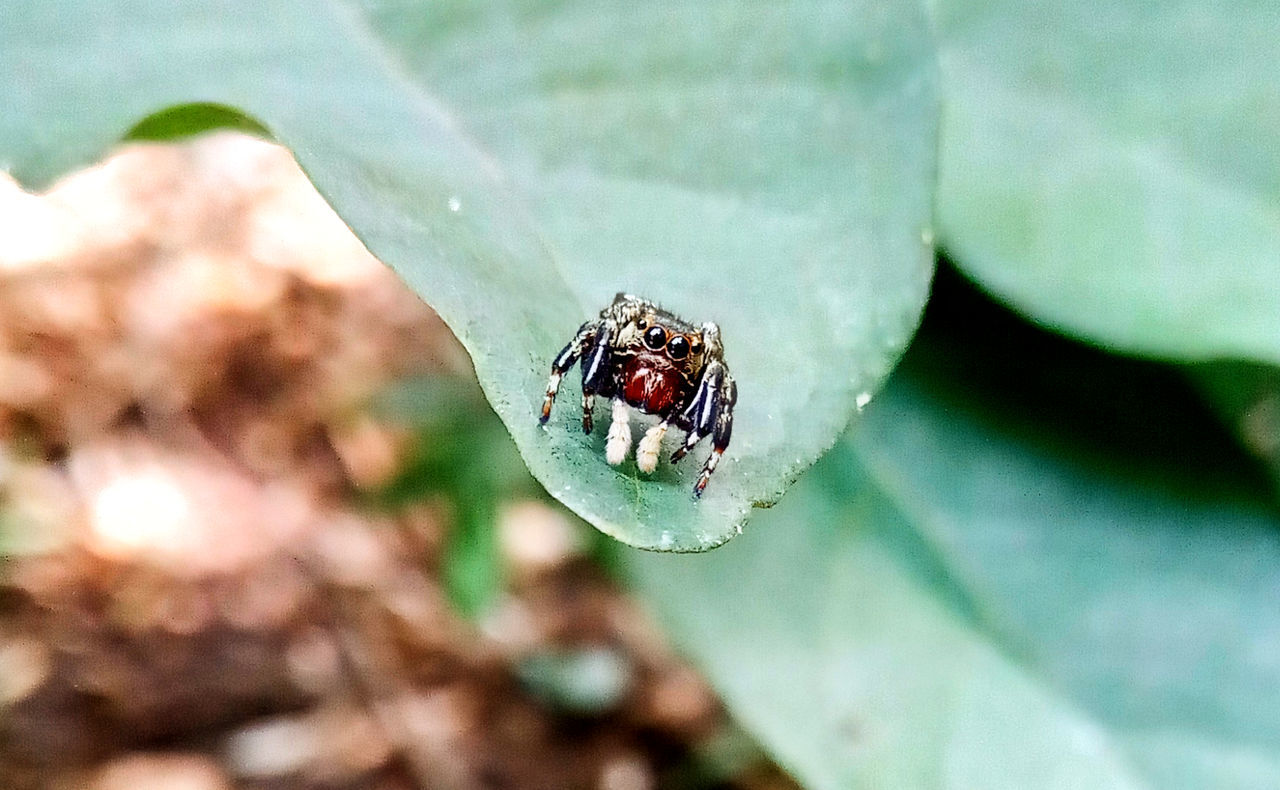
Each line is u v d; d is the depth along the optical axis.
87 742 0.15
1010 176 0.08
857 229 0.07
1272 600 0.08
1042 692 0.08
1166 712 0.08
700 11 0.07
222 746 0.15
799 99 0.07
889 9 0.07
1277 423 0.09
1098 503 0.09
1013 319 0.09
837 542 0.09
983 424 0.09
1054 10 0.08
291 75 0.07
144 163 0.24
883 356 0.07
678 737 0.16
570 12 0.07
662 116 0.07
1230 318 0.08
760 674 0.08
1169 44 0.08
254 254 0.22
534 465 0.07
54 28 0.07
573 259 0.07
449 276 0.07
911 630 0.08
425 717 0.16
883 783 0.08
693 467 0.07
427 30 0.07
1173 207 0.08
